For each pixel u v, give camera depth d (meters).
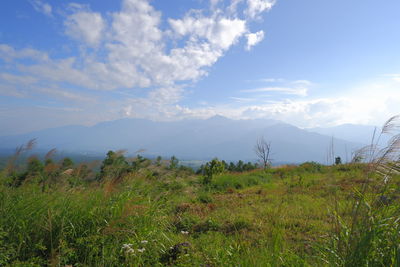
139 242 4.00
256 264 3.32
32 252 3.74
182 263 3.67
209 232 5.61
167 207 6.05
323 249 3.62
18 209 4.29
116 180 5.23
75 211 4.43
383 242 2.93
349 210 3.42
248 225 5.86
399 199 3.20
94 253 3.83
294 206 7.59
